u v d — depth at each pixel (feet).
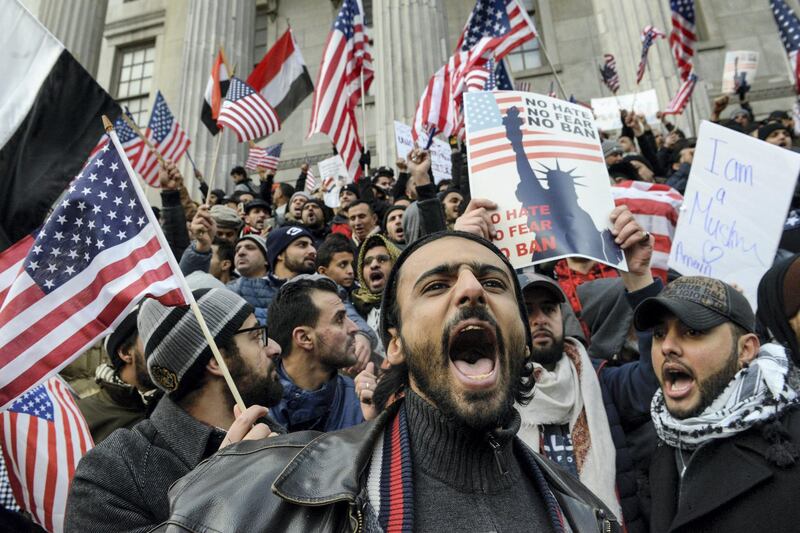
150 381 8.45
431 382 4.08
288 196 29.25
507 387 4.12
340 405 9.14
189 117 39.63
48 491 8.25
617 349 9.98
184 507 3.66
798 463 5.75
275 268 14.64
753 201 10.24
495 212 7.65
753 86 48.29
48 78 7.97
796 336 7.09
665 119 31.12
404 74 34.19
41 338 6.72
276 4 60.59
